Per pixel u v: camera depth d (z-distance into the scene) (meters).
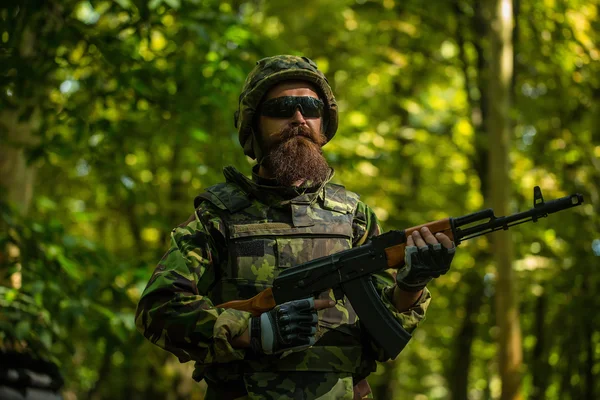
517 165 14.03
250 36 9.41
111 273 8.41
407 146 14.48
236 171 3.47
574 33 12.81
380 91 14.60
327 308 3.22
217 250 3.37
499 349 9.33
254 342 3.11
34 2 7.27
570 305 12.28
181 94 8.87
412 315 3.35
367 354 3.38
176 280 3.22
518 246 12.93
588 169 13.41
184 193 14.16
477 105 13.88
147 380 15.43
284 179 3.42
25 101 8.15
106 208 14.73
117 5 8.36
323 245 3.38
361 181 14.00
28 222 8.06
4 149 9.05
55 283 7.94
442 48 15.46
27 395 6.24
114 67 8.24
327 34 14.33
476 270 13.35
